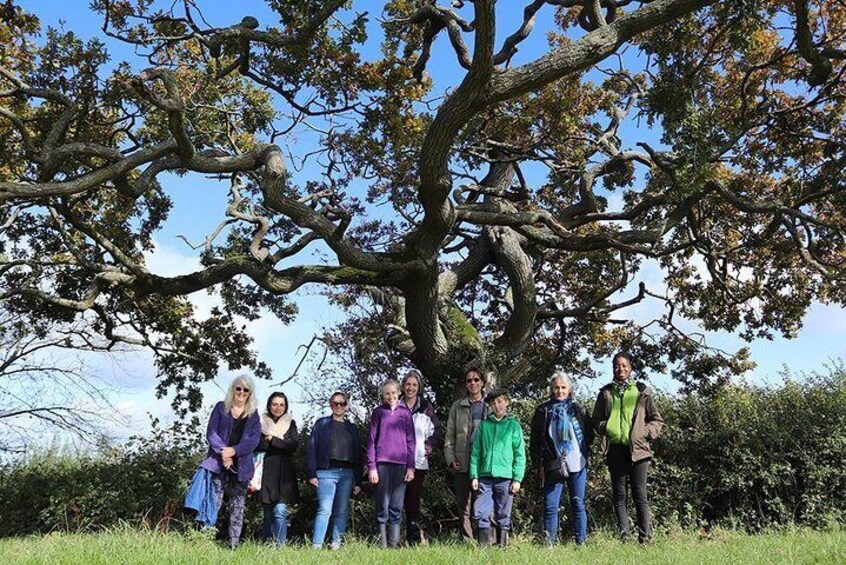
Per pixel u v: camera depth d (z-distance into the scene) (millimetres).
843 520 11484
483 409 9656
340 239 11969
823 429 12172
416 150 14562
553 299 18625
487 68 9820
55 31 12125
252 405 8859
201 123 15086
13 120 11266
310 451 9539
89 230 13250
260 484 9516
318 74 12766
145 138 14422
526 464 11609
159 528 10148
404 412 9609
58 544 7188
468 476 9438
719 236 17500
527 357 18031
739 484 11898
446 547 7879
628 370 9430
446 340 14609
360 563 6406
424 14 12680
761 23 11547
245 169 11961
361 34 12508
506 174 17297
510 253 16234
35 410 17078
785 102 14984
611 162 15703
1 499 12367
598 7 12211
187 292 13070
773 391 13289
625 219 14484
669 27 11727
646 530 8969
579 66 10086
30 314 17281
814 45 11844
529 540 9617
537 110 15516
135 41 12258
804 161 15117
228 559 6133
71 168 13320
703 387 16141
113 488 12188
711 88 14820
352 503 11281
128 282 13281
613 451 9305
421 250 12766
